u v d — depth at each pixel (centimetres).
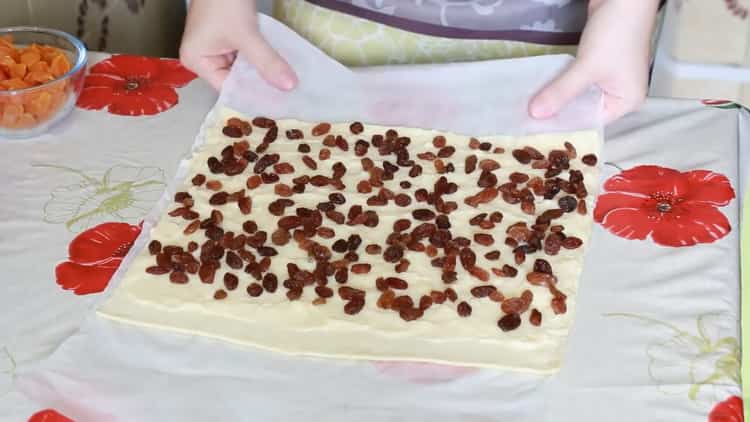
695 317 99
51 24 148
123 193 111
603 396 93
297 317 99
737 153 115
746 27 177
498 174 112
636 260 104
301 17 131
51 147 116
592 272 103
